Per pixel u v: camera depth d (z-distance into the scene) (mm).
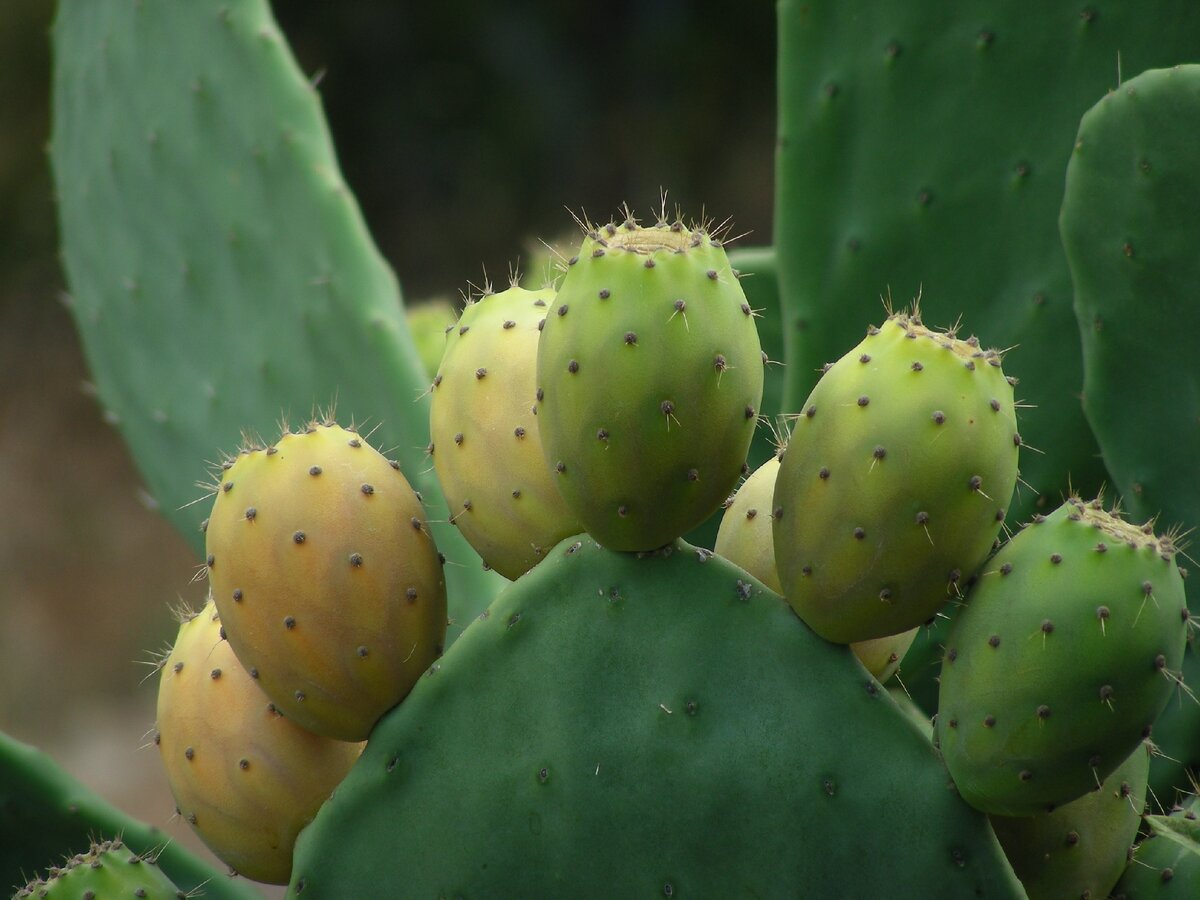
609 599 805
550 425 790
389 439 1017
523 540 832
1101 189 897
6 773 913
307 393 1057
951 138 983
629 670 803
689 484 789
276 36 1059
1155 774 937
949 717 784
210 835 851
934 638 969
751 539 845
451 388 838
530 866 808
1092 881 832
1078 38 967
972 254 988
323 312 1041
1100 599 763
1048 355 980
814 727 793
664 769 797
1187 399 903
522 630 810
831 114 993
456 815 812
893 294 997
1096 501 792
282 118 1051
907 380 777
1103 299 909
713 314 780
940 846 787
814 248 1003
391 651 819
